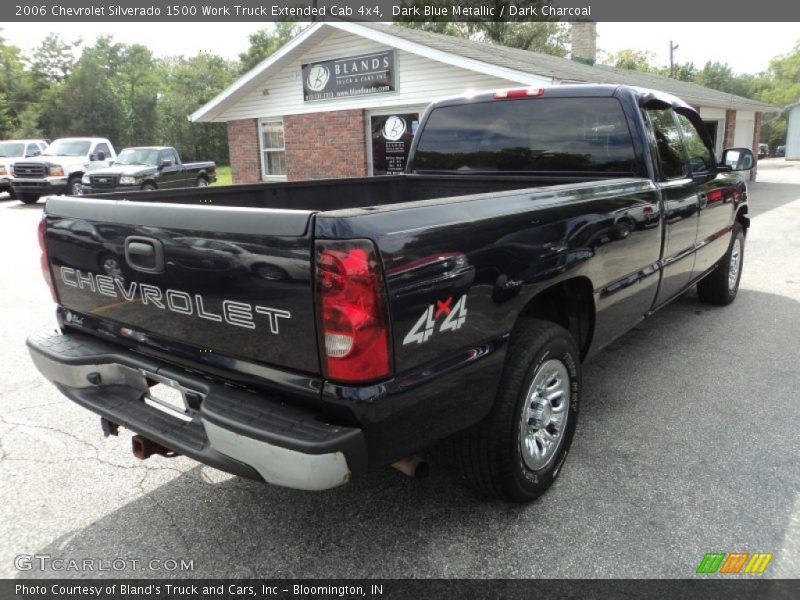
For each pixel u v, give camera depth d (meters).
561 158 3.97
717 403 3.85
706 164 4.76
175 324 2.31
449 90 13.17
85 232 2.57
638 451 3.28
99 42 55.72
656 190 3.67
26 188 18.20
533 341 2.63
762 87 70.94
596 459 3.20
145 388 2.57
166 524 2.74
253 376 2.10
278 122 16.62
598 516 2.72
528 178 4.08
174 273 2.23
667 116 4.09
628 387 4.12
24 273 8.08
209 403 2.10
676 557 2.45
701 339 5.08
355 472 1.95
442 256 2.09
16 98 46.44
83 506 2.88
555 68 13.91
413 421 2.08
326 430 1.91
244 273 2.02
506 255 2.39
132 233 2.36
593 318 3.17
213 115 17.22
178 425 2.36
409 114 14.07
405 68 13.73
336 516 2.77
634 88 3.77
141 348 2.49
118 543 2.62
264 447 1.92
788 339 5.04
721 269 5.71
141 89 48.31
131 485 3.05
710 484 2.95
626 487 2.94
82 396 2.62
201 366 2.26
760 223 11.82
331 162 15.57
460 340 2.22
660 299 4.14
